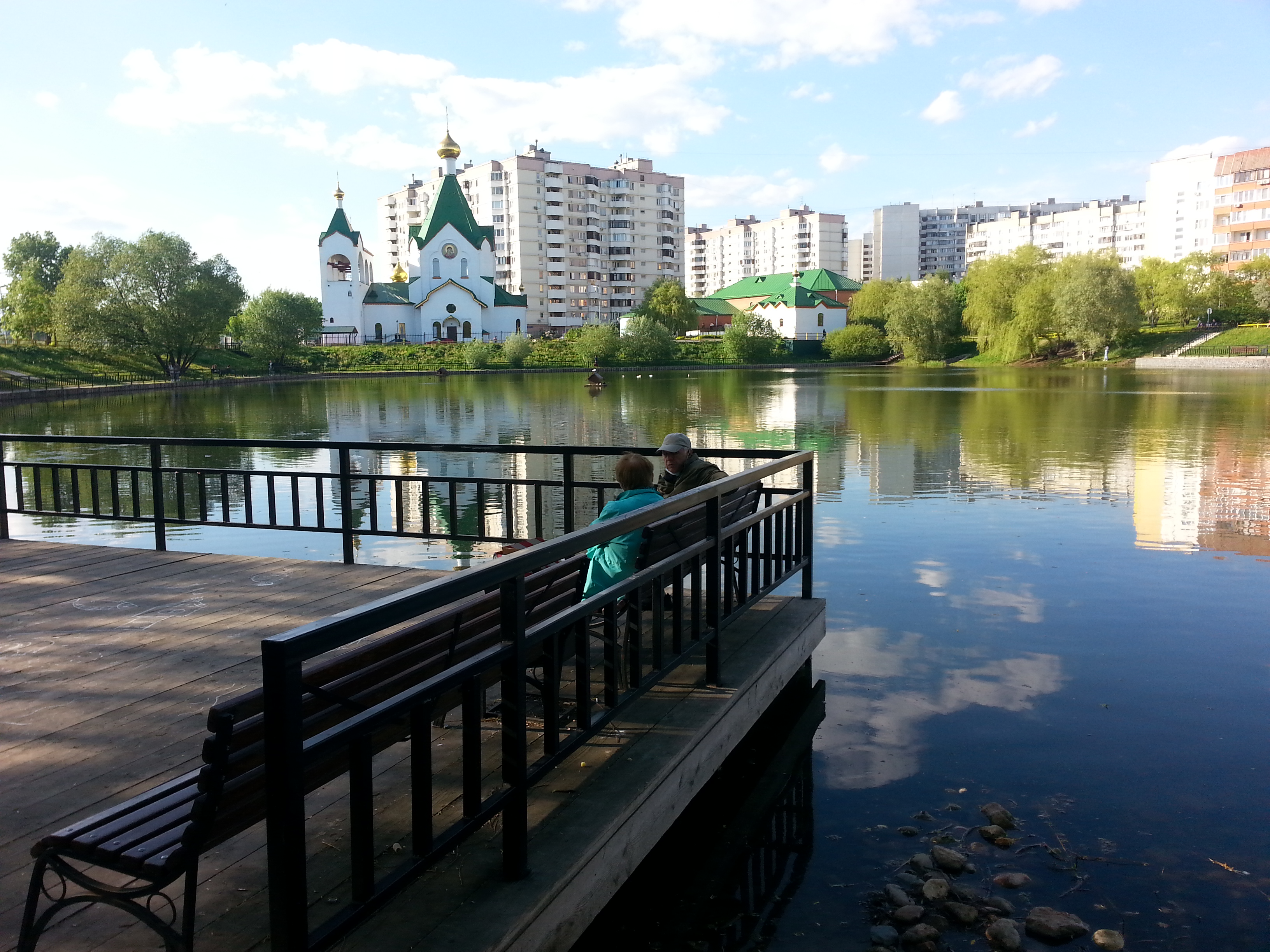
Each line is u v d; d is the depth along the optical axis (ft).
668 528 11.25
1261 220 344.90
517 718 8.22
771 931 10.16
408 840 9.11
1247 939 9.77
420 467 60.18
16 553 22.47
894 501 40.75
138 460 68.23
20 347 212.84
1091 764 14.21
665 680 13.69
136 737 11.68
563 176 387.34
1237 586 25.18
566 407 121.49
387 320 316.40
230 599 18.07
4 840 9.20
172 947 6.72
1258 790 13.24
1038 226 532.73
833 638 20.89
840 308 375.25
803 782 13.78
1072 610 22.98
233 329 287.89
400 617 6.53
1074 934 9.82
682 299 344.90
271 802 5.89
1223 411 91.30
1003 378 183.21
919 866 11.39
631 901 10.84
